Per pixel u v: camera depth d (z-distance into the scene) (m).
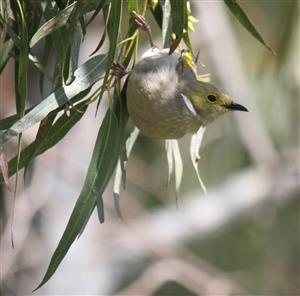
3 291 12.38
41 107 5.81
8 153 11.75
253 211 15.02
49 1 6.21
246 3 14.19
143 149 15.27
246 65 14.73
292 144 14.77
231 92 14.48
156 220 14.59
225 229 15.12
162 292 15.25
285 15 11.73
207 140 14.88
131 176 15.20
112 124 6.19
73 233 5.98
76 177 13.44
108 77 6.12
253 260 15.12
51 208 13.13
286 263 15.09
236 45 14.76
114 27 5.77
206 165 15.16
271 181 14.96
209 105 7.05
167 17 6.50
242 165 15.25
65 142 13.52
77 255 13.30
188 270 13.71
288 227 15.15
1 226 12.18
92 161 6.12
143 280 13.54
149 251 13.98
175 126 6.64
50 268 5.89
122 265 13.96
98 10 5.85
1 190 9.83
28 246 12.77
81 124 13.59
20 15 6.18
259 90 14.45
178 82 6.74
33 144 6.06
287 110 14.16
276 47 12.34
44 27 5.74
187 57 6.76
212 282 13.54
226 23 14.77
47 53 6.64
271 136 14.85
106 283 13.56
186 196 15.03
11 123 6.09
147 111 6.50
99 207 6.15
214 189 15.07
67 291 13.11
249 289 14.84
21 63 5.82
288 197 15.03
